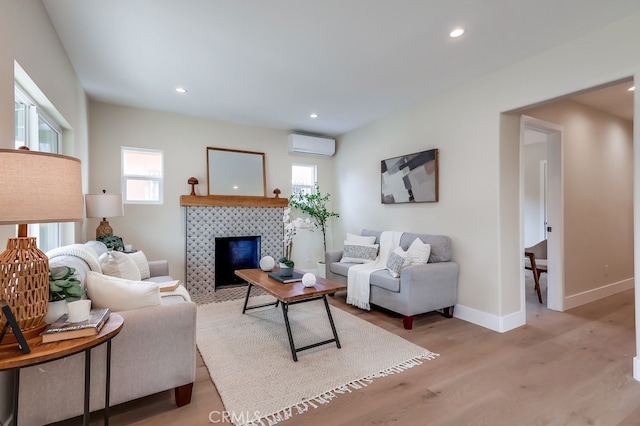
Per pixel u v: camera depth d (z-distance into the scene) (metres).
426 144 3.88
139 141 4.26
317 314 3.44
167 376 1.74
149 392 1.69
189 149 4.60
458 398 1.89
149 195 4.36
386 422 1.67
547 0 2.04
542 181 6.21
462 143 3.41
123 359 1.62
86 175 3.63
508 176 3.12
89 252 2.11
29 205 1.10
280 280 2.95
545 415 1.73
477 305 3.20
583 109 3.90
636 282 2.15
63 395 1.51
